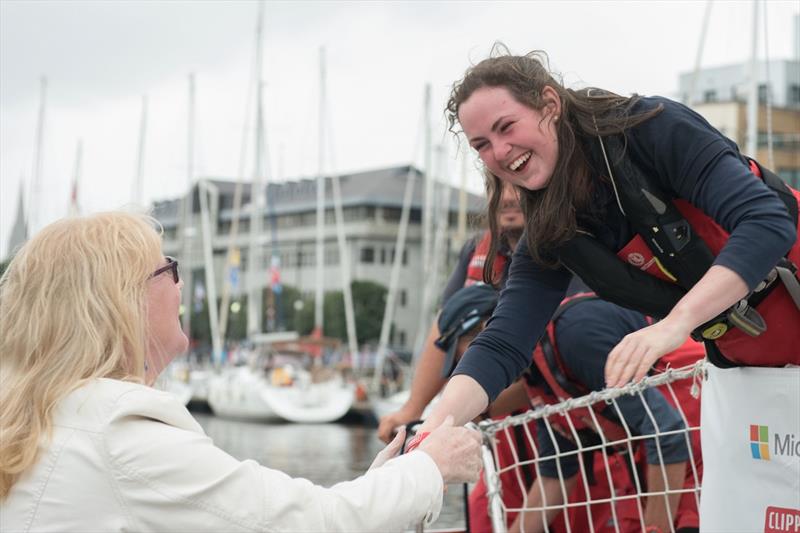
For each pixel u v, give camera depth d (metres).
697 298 2.04
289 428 32.75
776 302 2.31
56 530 1.79
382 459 2.27
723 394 2.45
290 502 1.83
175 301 2.05
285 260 79.06
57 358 1.88
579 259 2.45
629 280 2.40
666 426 3.17
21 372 1.89
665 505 3.19
